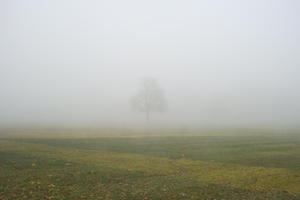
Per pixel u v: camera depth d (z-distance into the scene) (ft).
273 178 71.15
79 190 58.49
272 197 56.18
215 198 55.06
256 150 115.44
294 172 77.66
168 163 89.25
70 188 59.77
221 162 91.71
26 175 69.21
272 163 90.27
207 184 65.00
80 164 83.87
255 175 74.13
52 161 87.04
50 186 60.64
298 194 58.49
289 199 55.06
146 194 56.44
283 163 90.22
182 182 66.54
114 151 112.98
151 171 77.61
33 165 80.74
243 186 63.93
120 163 87.45
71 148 118.21
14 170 74.13
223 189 61.26
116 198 53.67
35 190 57.62
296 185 65.21
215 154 106.73
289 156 101.86
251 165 87.45
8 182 62.69
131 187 61.52
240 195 57.21
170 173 76.07
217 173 76.43
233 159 96.78
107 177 69.87
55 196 54.13
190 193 57.82
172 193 57.47
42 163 83.82
